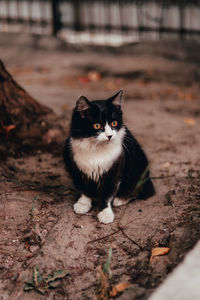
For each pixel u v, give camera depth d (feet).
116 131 4.64
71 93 7.73
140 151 4.95
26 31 12.74
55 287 4.17
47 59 10.92
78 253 4.39
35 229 4.59
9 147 5.49
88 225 4.64
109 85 8.59
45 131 5.72
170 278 3.74
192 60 10.80
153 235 4.47
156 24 11.38
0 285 4.20
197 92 8.29
